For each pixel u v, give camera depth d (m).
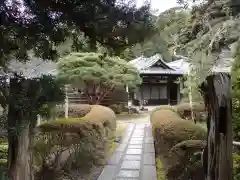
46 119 3.06
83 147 4.45
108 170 4.73
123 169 4.80
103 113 6.19
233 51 2.87
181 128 3.81
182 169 3.41
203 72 3.11
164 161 4.31
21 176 2.58
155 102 18.33
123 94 15.53
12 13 2.01
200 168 3.04
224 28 2.76
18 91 2.41
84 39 2.37
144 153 6.05
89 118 5.11
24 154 2.58
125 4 2.13
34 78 2.62
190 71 5.16
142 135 8.52
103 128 5.33
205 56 3.16
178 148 3.32
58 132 3.86
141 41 2.31
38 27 2.09
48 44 2.30
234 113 3.53
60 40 2.29
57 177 3.85
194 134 3.60
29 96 2.47
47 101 2.61
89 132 4.46
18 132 2.39
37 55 2.46
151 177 4.30
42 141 3.69
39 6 2.02
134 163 5.19
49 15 2.08
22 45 2.25
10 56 2.43
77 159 4.44
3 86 2.37
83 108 7.46
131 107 15.62
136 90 17.56
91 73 9.55
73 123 4.13
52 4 2.05
